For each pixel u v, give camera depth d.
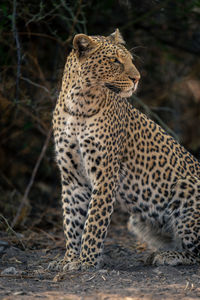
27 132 18.02
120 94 10.34
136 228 11.78
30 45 16.48
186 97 21.50
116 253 12.59
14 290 8.37
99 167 10.41
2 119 16.91
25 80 16.02
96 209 10.31
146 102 19.86
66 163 10.70
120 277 9.44
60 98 10.66
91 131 10.28
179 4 19.05
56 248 13.12
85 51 10.13
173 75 20.84
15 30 14.38
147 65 19.95
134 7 18.83
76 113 10.30
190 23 20.09
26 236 14.45
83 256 10.19
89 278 9.33
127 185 11.34
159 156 11.32
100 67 10.08
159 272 9.80
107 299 7.73
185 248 11.06
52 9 15.77
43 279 9.52
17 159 18.30
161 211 11.32
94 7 17.52
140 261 11.66
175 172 11.33
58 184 18.23
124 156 11.12
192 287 8.57
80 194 10.93
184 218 11.06
